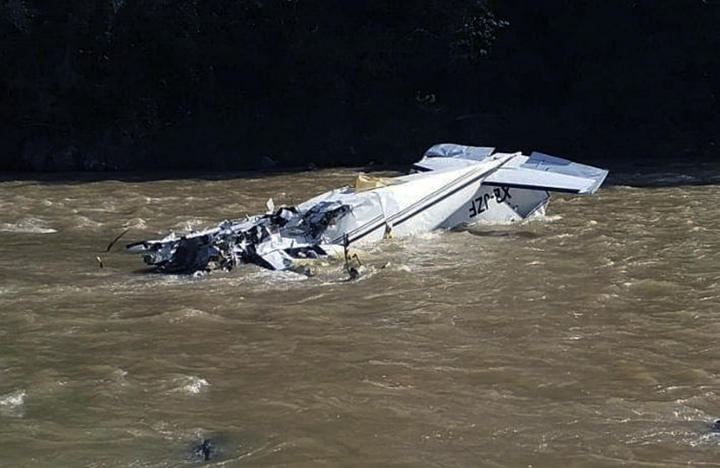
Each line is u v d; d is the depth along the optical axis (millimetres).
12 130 41688
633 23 43156
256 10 44031
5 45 41094
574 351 12688
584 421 10320
